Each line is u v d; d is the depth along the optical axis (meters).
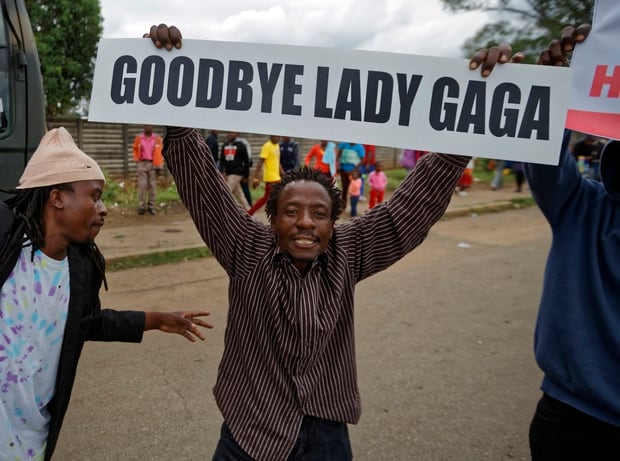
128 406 3.12
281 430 1.52
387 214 1.64
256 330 1.53
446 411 3.24
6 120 2.98
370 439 2.93
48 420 1.67
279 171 8.80
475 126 1.58
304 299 1.48
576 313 1.74
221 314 4.59
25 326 1.51
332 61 1.59
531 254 7.43
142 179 8.70
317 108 1.60
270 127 1.60
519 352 4.14
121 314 1.83
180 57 1.59
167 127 1.60
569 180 1.77
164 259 6.18
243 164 8.59
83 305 1.63
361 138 1.60
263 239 1.58
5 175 2.99
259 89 1.60
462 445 2.92
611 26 1.70
